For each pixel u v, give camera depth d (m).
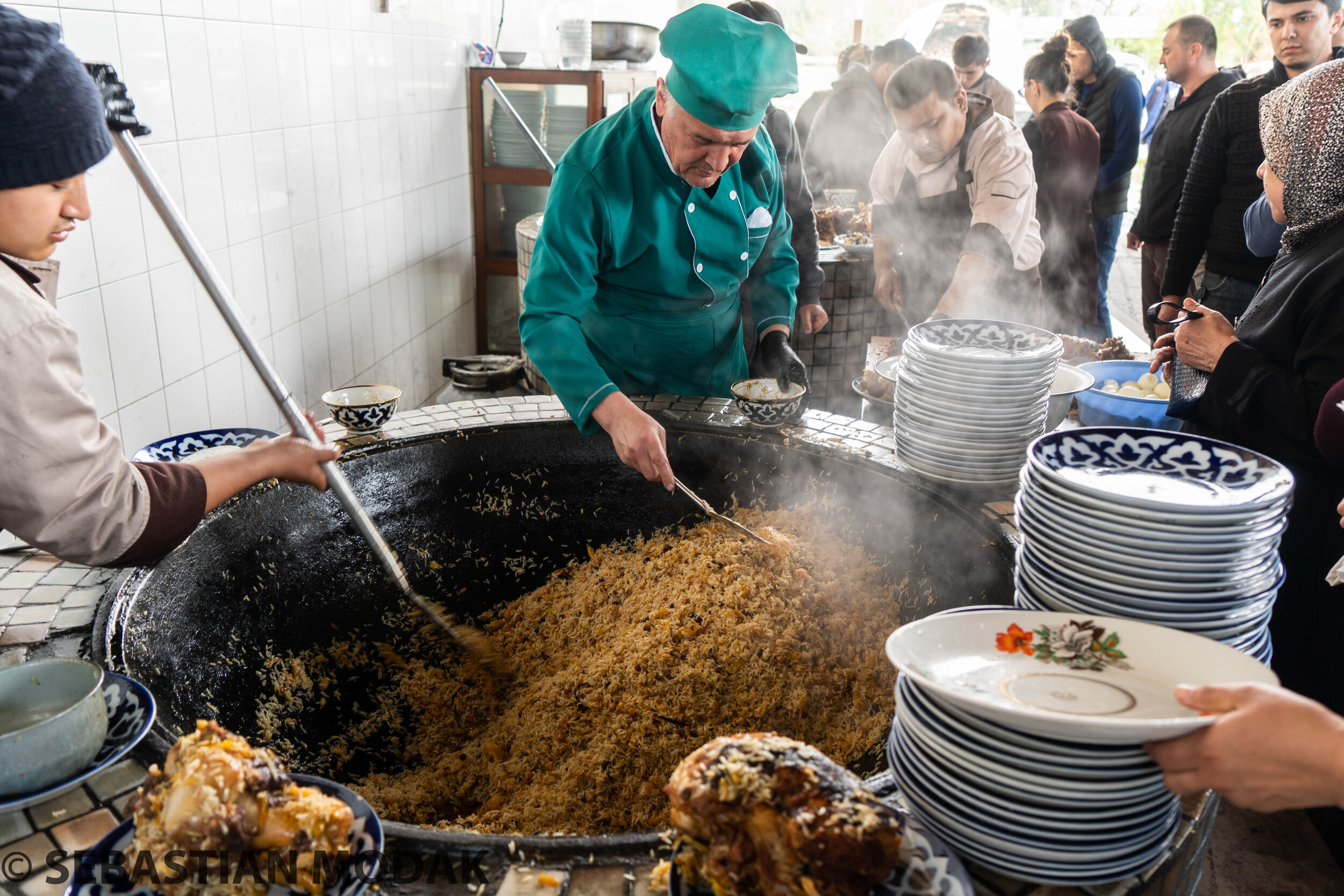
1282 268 1.50
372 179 3.60
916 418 1.56
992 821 0.78
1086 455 1.10
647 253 1.81
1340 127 1.35
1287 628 1.56
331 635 1.67
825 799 0.69
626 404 1.63
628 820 1.39
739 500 1.87
